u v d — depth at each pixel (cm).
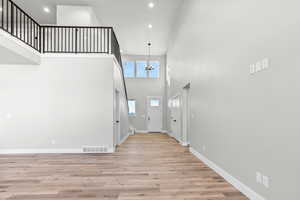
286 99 184
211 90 369
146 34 855
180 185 284
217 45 342
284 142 186
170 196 248
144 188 274
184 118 636
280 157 191
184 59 602
